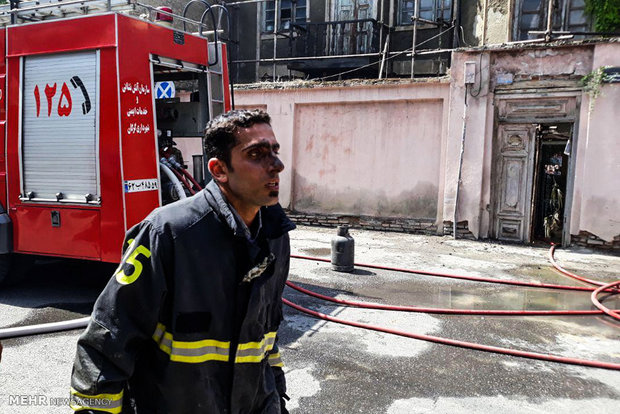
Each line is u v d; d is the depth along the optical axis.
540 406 3.64
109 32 5.05
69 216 5.38
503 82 9.94
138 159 5.25
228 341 1.59
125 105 5.10
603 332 5.27
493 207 10.36
